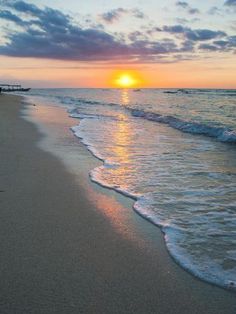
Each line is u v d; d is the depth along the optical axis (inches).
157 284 131.3
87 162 334.3
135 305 118.3
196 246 164.2
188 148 431.2
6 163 315.0
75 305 116.7
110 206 216.8
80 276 134.6
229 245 165.6
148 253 156.3
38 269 138.4
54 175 281.4
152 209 212.5
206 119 804.0
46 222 186.7
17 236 168.1
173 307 117.9
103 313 113.4
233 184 269.4
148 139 500.1
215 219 198.1
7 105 1131.3
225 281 134.0
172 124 692.1
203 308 117.7
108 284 130.1
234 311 116.3
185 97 2522.1
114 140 479.2
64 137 483.2
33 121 674.8
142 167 321.7
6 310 113.0
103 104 1512.1
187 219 197.6
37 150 379.9
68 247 158.7
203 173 302.5
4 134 481.7
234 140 479.8
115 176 287.4
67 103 1526.8
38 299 119.1
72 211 205.0
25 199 222.1
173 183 269.9
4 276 132.7
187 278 136.3
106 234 175.0
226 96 2642.7
